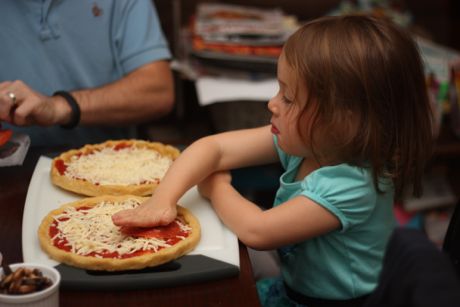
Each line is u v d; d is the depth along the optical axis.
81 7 1.48
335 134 0.96
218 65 2.07
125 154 1.20
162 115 1.60
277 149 1.15
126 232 0.89
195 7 2.43
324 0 2.50
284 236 0.94
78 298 0.80
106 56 1.55
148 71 1.55
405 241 0.58
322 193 0.95
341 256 1.02
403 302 0.55
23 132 1.46
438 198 2.30
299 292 1.07
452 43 2.58
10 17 1.43
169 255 0.84
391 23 1.01
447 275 0.53
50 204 1.01
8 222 0.98
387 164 1.00
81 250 0.85
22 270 0.72
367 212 0.98
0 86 1.23
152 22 1.60
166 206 0.94
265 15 2.34
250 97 2.01
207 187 1.06
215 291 0.82
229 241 0.93
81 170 1.11
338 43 0.95
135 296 0.81
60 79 1.51
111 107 1.47
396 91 0.96
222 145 1.11
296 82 0.96
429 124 1.04
